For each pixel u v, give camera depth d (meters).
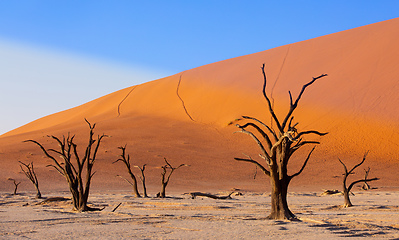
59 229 11.72
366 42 106.69
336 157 73.44
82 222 13.49
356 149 76.31
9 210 19.89
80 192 18.61
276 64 111.25
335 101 91.25
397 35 104.81
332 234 10.65
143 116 108.38
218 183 59.94
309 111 90.38
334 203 25.92
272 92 100.94
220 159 75.06
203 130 94.75
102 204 24.23
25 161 67.25
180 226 12.25
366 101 89.25
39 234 10.72
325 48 110.25
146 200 29.16
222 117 100.38
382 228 11.82
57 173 60.34
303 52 111.75
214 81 115.19
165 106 114.00
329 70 101.88
